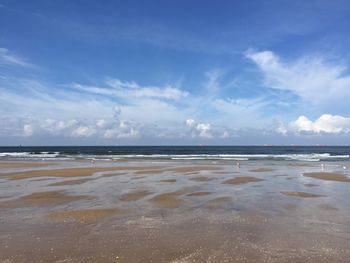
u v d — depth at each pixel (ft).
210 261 23.40
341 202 45.09
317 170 94.17
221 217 36.19
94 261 23.36
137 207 41.24
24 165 111.04
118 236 28.96
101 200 45.85
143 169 93.40
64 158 163.02
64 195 49.90
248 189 56.49
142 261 23.39
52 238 28.40
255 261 23.40
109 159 152.97
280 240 28.12
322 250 25.72
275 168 100.94
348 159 160.35
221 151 307.37
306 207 41.68
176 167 101.35
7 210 39.58
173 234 29.63
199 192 53.01
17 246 26.40
